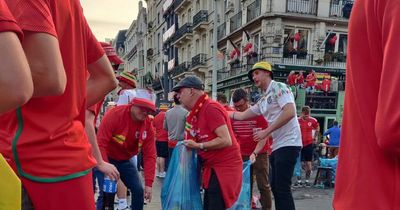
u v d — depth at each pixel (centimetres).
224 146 345
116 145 415
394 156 110
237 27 2522
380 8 111
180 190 360
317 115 2069
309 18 2150
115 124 408
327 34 2186
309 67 2123
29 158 136
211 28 2934
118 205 490
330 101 2095
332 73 2147
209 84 2961
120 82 594
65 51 146
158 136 880
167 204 365
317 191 793
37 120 138
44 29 123
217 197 350
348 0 2203
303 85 2014
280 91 429
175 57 3841
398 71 101
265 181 534
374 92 115
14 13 120
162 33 4584
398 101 100
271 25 2119
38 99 138
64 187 142
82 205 146
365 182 115
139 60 5969
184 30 3416
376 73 115
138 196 432
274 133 434
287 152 422
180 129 740
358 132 119
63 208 142
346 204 122
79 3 160
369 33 116
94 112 302
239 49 2527
